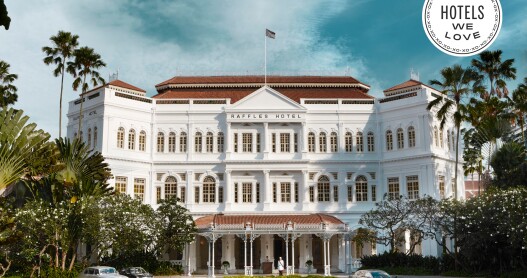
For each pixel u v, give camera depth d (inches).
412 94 2465.6
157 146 2566.4
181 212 2135.8
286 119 2536.9
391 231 2122.3
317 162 2524.6
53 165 908.6
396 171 2474.2
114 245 1841.8
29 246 1715.1
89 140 2496.3
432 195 2333.9
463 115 2236.7
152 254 2118.6
